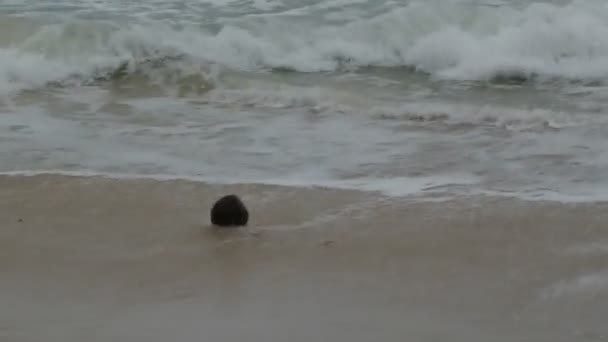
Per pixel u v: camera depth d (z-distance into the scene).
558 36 37.78
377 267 18.16
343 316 15.77
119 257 18.86
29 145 27.56
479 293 16.84
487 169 24.84
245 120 30.12
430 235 19.91
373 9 41.81
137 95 33.72
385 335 14.98
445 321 15.57
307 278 17.58
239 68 36.94
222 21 40.31
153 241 19.78
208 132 28.81
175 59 37.03
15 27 38.84
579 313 15.88
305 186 23.50
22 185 23.83
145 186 23.69
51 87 34.97
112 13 41.44
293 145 27.34
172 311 16.02
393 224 20.62
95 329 15.20
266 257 18.69
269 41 38.78
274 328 15.25
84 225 20.91
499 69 36.22
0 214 21.70
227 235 20.05
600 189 23.05
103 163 25.92
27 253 19.17
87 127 29.52
